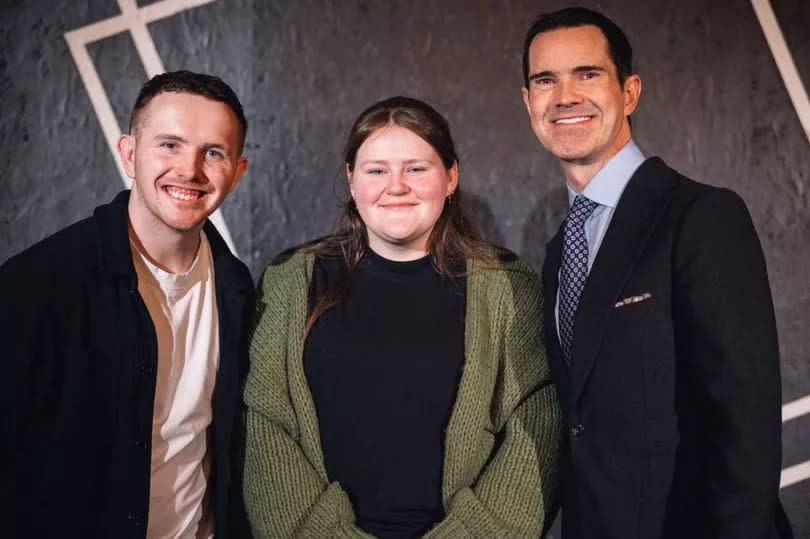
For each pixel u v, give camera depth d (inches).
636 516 46.4
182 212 49.8
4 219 73.4
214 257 55.4
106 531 48.7
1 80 73.0
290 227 73.5
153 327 49.6
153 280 51.7
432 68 72.6
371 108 54.0
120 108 73.3
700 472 45.3
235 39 73.0
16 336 46.1
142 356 49.1
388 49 72.6
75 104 73.2
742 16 71.5
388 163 52.2
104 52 73.2
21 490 47.4
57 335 47.6
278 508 51.0
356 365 52.7
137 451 48.6
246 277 56.5
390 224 52.6
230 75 73.1
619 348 46.8
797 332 71.8
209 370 53.6
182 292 52.8
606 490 47.1
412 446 52.1
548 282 54.5
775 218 71.8
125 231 50.1
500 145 72.7
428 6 72.4
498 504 51.3
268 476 51.8
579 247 51.0
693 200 46.4
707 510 44.0
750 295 43.6
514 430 53.6
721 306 43.4
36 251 48.9
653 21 72.0
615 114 50.3
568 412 49.3
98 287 49.0
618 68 50.8
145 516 48.8
